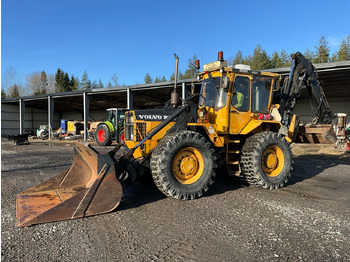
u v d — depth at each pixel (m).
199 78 5.86
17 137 16.83
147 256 2.65
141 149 4.70
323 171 7.45
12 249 2.77
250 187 5.48
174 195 4.33
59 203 3.63
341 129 12.48
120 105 31.23
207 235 3.13
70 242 2.94
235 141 5.32
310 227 3.37
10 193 4.88
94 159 4.07
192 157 4.66
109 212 3.90
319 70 13.62
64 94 24.03
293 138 6.55
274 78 5.84
